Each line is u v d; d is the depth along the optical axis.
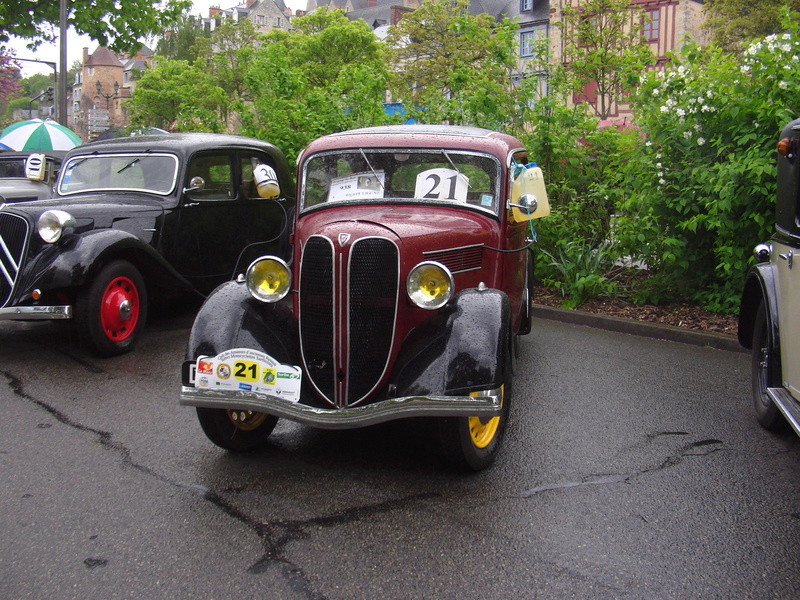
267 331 4.42
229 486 4.24
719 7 27.80
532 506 4.04
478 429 4.53
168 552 3.52
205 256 8.20
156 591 3.21
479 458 4.40
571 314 8.66
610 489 4.26
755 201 7.89
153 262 7.25
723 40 27.45
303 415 4.11
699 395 6.02
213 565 3.41
